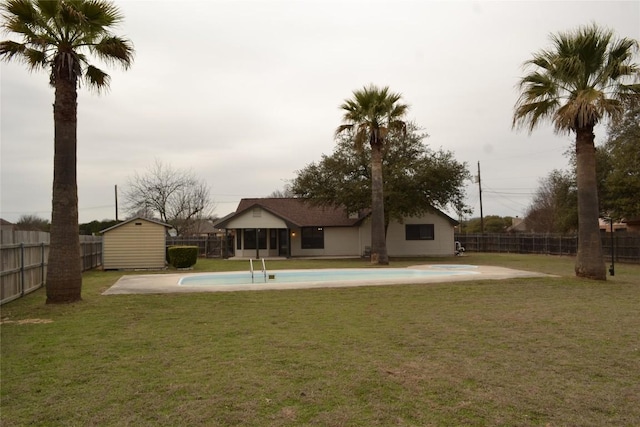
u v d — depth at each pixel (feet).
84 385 14.96
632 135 68.08
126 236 68.54
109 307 30.76
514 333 22.15
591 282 42.52
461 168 89.56
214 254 105.60
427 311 28.73
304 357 18.10
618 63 41.78
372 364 17.02
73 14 30.73
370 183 86.43
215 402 13.34
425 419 12.02
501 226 193.98
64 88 32.58
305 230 105.40
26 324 25.32
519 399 13.35
